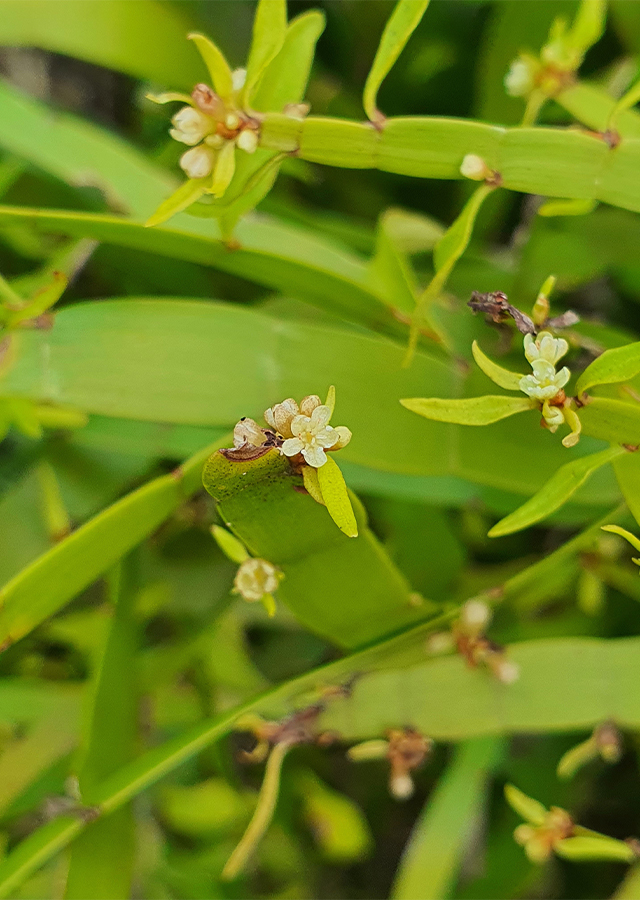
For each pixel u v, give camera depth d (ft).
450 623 0.65
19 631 0.62
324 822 0.76
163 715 0.76
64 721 0.74
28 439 0.75
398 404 0.65
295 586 0.63
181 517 0.76
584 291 0.81
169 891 0.75
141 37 0.73
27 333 0.64
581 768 0.76
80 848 0.66
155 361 0.64
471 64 0.81
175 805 0.75
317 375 0.65
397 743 0.64
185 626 0.77
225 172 0.58
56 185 0.78
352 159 0.60
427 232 0.78
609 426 0.59
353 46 0.84
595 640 0.64
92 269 0.80
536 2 0.75
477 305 0.60
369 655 0.66
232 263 0.65
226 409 0.64
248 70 0.58
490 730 0.64
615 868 0.78
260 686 0.77
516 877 0.74
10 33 0.71
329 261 0.73
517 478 0.66
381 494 0.71
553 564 0.64
